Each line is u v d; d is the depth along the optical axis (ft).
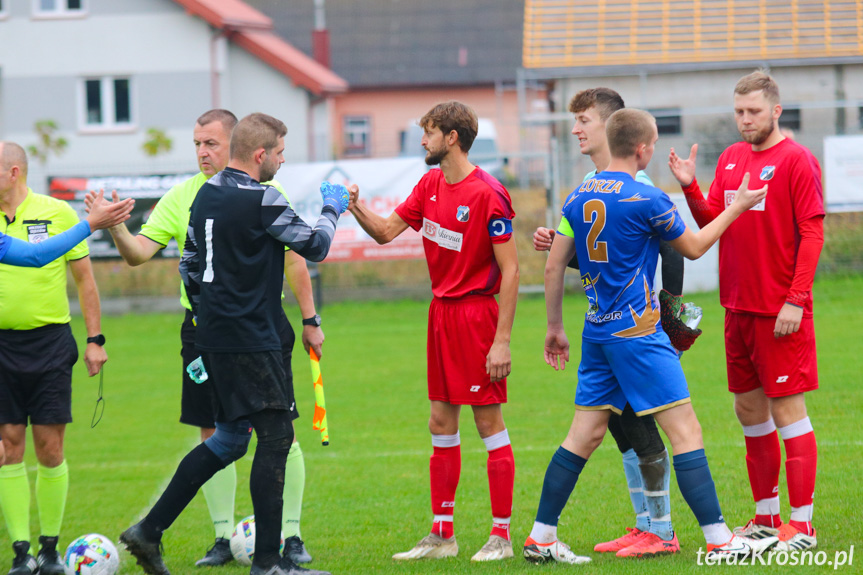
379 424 110.32
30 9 343.26
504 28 519.60
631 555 59.31
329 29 529.04
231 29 343.67
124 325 216.33
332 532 70.79
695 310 57.77
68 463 99.45
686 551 60.03
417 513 75.36
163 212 67.51
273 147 57.62
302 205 210.38
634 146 56.54
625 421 60.29
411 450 97.45
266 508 55.06
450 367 62.49
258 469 55.26
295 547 63.31
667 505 60.85
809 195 58.18
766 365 59.52
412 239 217.15
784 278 59.31
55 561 64.28
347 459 94.43
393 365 151.43
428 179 64.85
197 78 340.18
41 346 64.18
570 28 273.13
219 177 56.85
